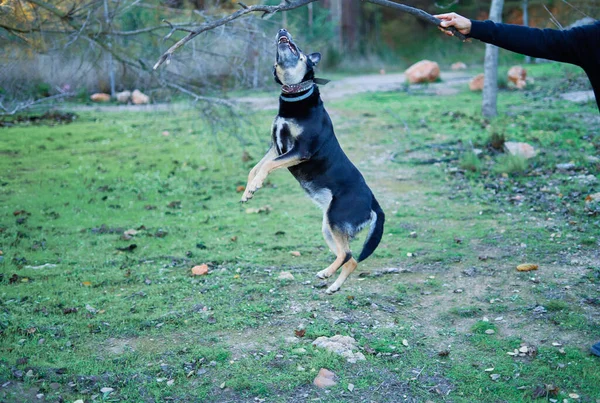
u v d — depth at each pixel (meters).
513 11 26.94
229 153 12.09
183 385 4.34
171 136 13.71
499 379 4.38
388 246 7.14
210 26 3.86
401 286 5.98
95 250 7.11
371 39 30.08
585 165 10.07
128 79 16.67
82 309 5.55
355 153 11.80
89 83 18.27
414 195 9.15
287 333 5.10
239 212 8.64
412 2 30.31
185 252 7.04
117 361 4.65
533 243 7.00
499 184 9.46
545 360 4.59
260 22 10.38
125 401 4.14
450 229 7.66
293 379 4.39
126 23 9.52
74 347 4.87
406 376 4.44
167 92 10.30
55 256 6.90
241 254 6.96
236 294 5.87
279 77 4.47
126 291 5.99
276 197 9.41
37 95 15.51
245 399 4.18
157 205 9.00
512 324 5.18
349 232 4.78
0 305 5.55
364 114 15.48
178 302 5.71
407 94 19.02
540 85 19.14
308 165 4.68
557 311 5.36
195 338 5.02
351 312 5.48
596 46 3.91
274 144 4.66
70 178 10.38
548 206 8.33
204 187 9.99
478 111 15.24
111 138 13.59
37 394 4.18
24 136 13.58
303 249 7.13
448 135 12.90
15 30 7.76
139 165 11.30
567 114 14.31
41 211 8.56
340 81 23.16
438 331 5.12
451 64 27.61
